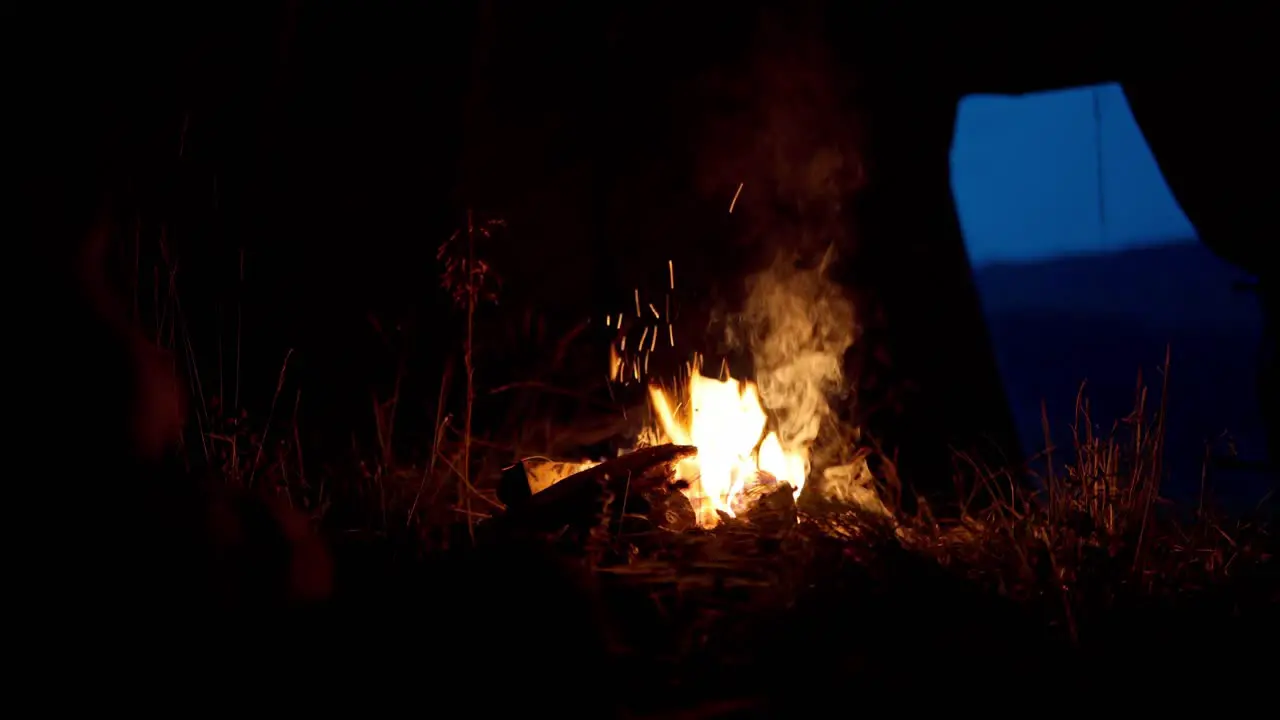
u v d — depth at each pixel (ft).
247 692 4.51
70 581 4.18
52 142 4.39
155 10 4.57
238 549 4.70
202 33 4.88
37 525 4.18
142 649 4.24
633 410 15.83
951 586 8.02
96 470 4.32
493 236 16.58
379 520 9.98
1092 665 7.43
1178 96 17.90
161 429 4.63
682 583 7.79
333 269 16.19
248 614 4.65
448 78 16.93
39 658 4.08
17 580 4.11
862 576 7.97
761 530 8.59
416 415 15.98
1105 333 51.03
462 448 12.16
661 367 16.71
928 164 21.45
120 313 4.65
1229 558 9.53
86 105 4.47
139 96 4.69
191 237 14.85
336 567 6.16
